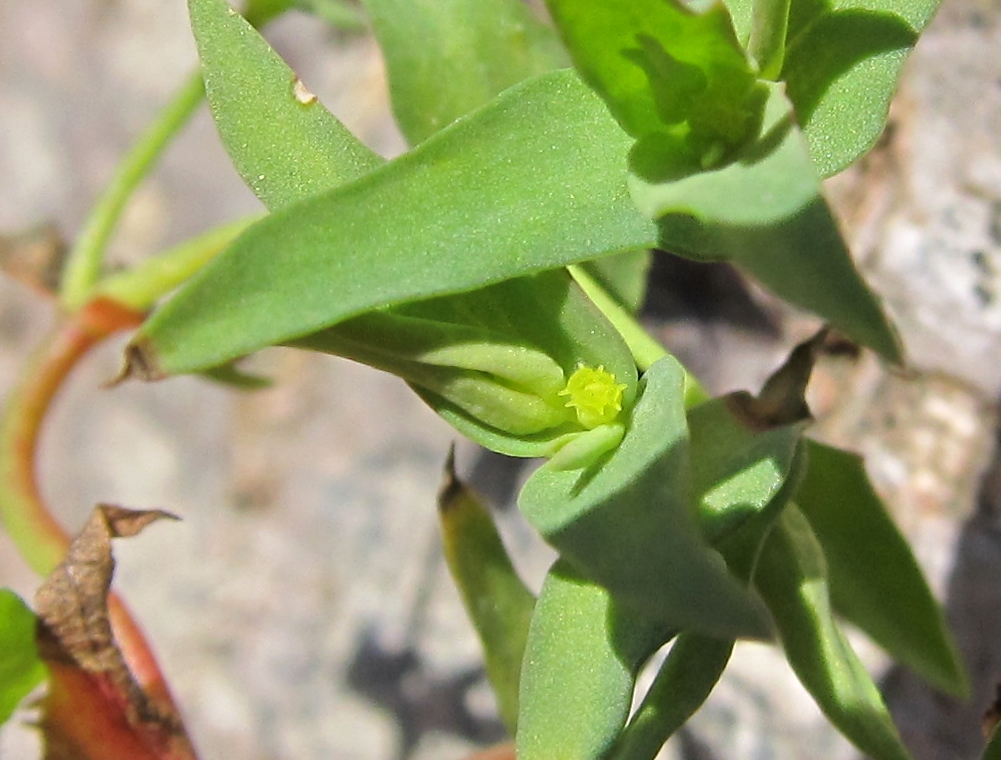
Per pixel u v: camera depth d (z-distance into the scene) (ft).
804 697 0.22
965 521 0.20
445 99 0.16
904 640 0.15
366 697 0.27
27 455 0.21
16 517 0.21
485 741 0.25
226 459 0.31
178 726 0.16
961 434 0.21
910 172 0.21
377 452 0.28
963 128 0.21
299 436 0.29
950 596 0.20
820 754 0.21
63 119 0.36
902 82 0.22
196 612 0.29
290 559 0.28
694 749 0.22
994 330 0.20
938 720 0.20
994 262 0.21
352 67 0.31
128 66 0.36
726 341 0.23
